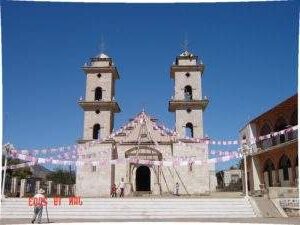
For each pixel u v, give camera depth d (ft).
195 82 148.87
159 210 82.84
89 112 145.79
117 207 83.61
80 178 134.51
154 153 142.41
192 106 144.77
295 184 108.27
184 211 82.38
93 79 151.33
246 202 85.35
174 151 138.00
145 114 147.74
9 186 117.29
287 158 118.93
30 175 190.49
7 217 78.59
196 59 152.25
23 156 90.22
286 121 119.55
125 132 146.10
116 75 157.79
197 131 141.69
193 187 134.41
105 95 148.87
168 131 143.13
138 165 142.00
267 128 133.49
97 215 80.64
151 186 138.72
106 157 136.15
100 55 155.22
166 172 139.13
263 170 135.44
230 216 79.66
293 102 112.27
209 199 86.74
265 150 127.44
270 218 75.05
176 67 149.79
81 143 140.67
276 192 91.71
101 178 134.62
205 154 137.18
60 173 239.91
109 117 145.07
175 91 147.74
